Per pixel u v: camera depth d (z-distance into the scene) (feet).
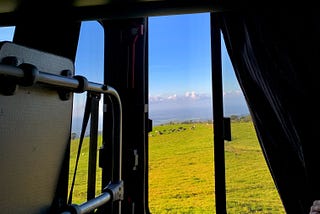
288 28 3.46
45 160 2.42
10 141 2.00
